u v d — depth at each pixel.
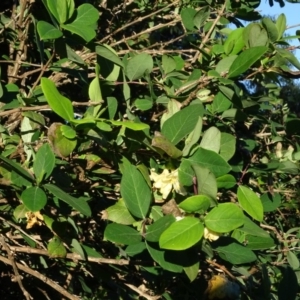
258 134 0.87
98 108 0.54
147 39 1.08
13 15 0.92
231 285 0.58
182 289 0.65
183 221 0.43
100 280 0.78
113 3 1.08
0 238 0.62
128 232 0.48
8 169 0.55
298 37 0.65
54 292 0.83
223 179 0.51
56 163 0.59
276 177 0.94
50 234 0.65
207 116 0.70
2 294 0.90
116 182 0.63
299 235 0.87
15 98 0.67
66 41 0.57
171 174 0.50
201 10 0.86
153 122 0.74
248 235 0.58
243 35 0.65
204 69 0.74
